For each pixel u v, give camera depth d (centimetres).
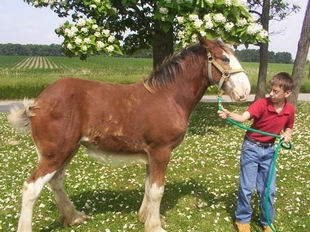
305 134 1060
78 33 953
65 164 452
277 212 519
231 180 656
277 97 411
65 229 470
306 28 1409
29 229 400
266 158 444
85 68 5503
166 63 448
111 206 538
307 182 643
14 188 600
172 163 756
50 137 398
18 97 2209
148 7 1136
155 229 441
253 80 2900
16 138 1010
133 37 1270
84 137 421
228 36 913
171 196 582
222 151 850
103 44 948
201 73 443
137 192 602
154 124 421
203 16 942
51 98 402
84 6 1064
